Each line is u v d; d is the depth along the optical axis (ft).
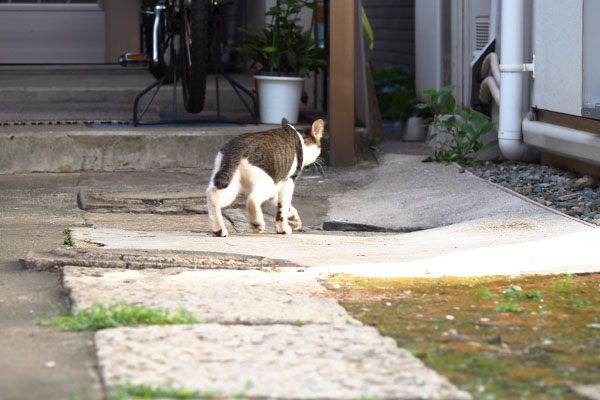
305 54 40.42
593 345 14.71
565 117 32.24
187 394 11.91
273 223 29.17
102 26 56.08
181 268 20.02
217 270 19.92
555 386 12.73
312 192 33.96
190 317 15.67
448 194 31.73
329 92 37.68
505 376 13.14
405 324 15.83
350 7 37.11
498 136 35.47
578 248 22.33
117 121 39.52
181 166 37.29
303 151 26.61
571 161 33.37
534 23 34.27
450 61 42.91
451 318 16.29
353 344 14.40
